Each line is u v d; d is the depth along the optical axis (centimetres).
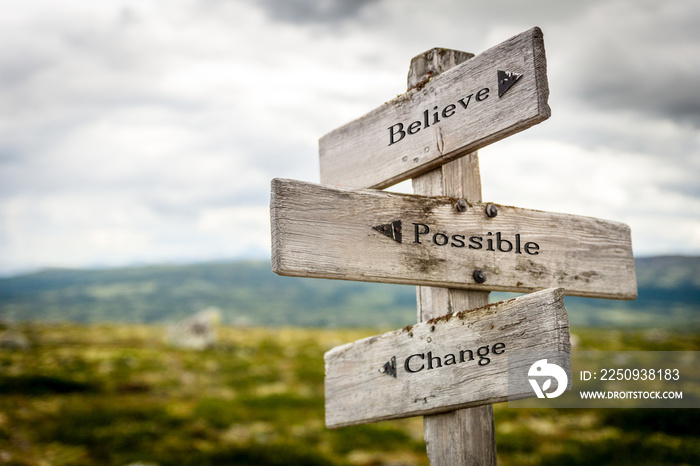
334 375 349
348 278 273
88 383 2103
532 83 261
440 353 289
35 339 3881
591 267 341
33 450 1291
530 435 1495
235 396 2098
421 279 286
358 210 278
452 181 315
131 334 5553
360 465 1280
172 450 1315
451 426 294
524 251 318
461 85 295
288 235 259
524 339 257
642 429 1409
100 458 1253
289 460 1255
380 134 342
